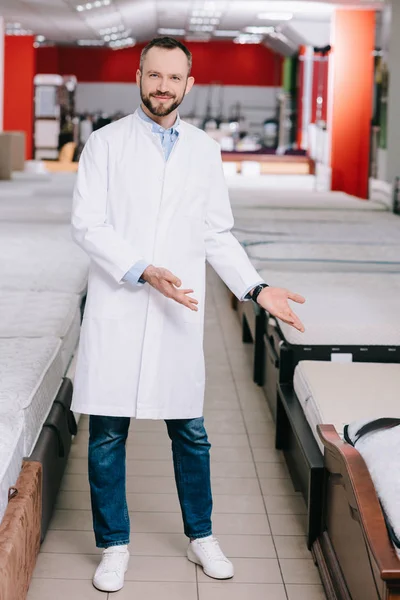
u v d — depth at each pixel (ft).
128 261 7.77
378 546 6.29
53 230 22.66
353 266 18.08
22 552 7.11
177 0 37.09
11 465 7.57
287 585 8.62
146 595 8.32
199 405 8.45
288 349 11.69
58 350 10.67
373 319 11.97
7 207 28.27
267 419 13.73
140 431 13.00
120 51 61.46
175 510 10.30
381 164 33.86
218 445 12.51
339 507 8.02
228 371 16.48
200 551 8.80
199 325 8.37
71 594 8.30
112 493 8.49
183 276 8.23
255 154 46.50
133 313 8.12
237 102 61.31
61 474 10.23
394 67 32.55
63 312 12.66
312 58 45.65
